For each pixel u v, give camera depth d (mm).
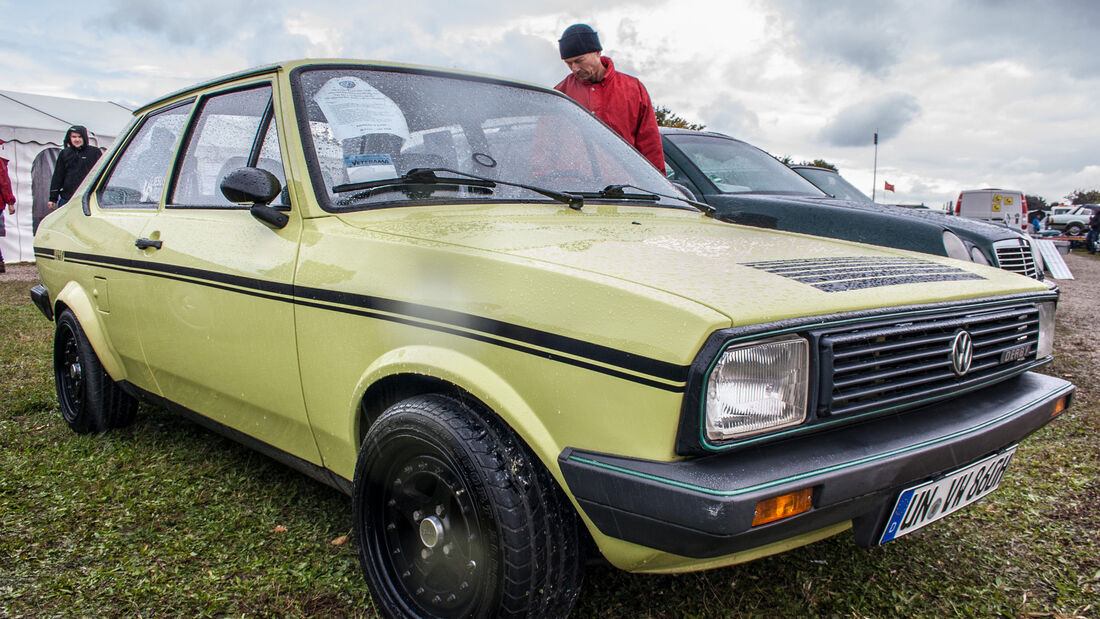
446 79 2797
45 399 4133
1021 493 3018
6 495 2857
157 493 2887
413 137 2520
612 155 3043
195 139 2949
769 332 1526
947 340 1838
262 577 2283
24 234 11969
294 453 2451
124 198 3320
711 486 1452
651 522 1513
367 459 2020
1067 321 7594
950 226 5051
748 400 1524
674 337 1493
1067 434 3734
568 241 2020
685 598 2184
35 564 2348
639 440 1533
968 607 2199
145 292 2887
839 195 7922
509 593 1714
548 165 2742
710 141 5973
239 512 2719
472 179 2463
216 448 3375
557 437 1669
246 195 2273
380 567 2059
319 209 2271
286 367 2301
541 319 1676
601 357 1574
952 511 1941
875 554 2502
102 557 2400
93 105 13852
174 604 2143
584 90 4547
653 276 1702
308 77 2543
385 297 1970
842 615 2141
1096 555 2520
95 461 3221
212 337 2576
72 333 3449
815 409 1602
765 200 5242
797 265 1945
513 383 1729
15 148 11703
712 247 2096
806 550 2514
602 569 2328
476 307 1790
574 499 1637
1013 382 2154
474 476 1736
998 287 2094
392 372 1942
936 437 1751
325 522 2645
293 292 2225
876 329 1697
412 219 2232
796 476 1516
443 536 1879
